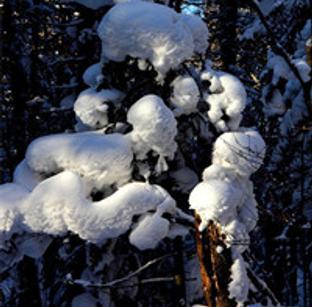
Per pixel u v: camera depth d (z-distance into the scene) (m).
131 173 5.57
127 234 5.96
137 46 5.59
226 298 5.16
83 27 7.19
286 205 8.38
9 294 8.91
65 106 7.89
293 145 8.21
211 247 5.14
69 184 5.13
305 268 7.84
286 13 8.55
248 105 10.04
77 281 5.63
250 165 5.42
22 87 8.67
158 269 6.31
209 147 5.91
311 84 7.45
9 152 9.16
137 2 5.81
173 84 5.70
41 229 5.12
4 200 5.16
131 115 5.38
